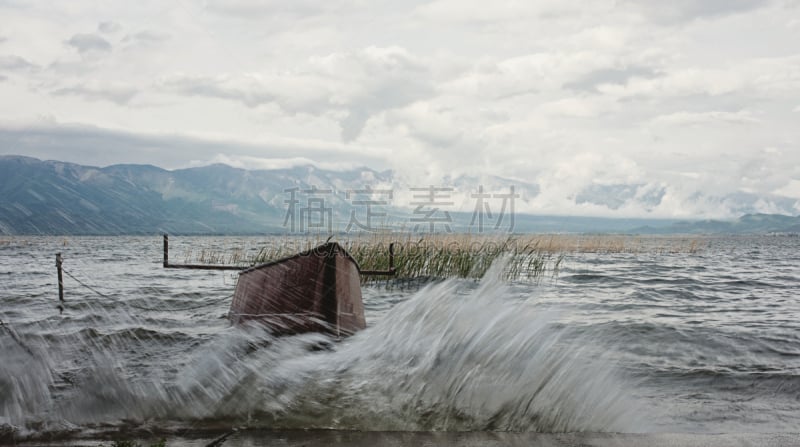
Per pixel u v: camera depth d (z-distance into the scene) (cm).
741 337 875
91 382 595
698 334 893
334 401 530
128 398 544
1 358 701
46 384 593
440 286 991
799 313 1153
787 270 2495
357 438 448
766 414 526
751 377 649
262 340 789
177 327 935
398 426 474
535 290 1463
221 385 582
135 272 1891
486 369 591
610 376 618
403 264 1574
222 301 1257
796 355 763
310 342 767
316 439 444
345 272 816
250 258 1977
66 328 918
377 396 540
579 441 446
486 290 1062
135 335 858
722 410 535
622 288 1588
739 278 2006
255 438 445
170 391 564
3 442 441
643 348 791
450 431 465
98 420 491
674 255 3591
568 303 1262
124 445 422
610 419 497
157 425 477
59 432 462
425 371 594
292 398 538
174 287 1514
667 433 468
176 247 3045
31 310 1130
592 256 3091
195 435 454
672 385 615
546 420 489
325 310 773
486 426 477
